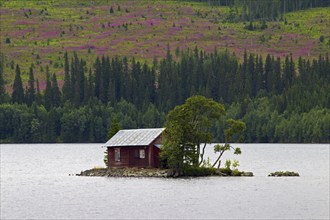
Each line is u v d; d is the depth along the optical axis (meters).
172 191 186.12
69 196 180.88
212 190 187.88
